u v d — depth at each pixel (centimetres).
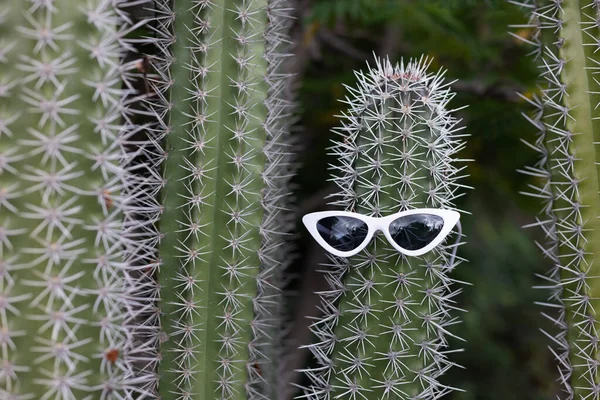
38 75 123
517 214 188
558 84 143
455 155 178
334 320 139
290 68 166
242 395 139
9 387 122
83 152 125
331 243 138
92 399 125
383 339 136
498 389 176
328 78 181
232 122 140
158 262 138
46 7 124
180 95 140
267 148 143
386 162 138
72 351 124
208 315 138
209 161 139
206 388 137
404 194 138
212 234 139
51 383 122
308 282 173
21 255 123
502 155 181
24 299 122
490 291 174
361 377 136
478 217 179
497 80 175
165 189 139
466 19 180
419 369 137
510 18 176
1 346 122
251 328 140
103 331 125
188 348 137
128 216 129
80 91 125
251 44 142
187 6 141
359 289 137
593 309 141
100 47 125
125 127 127
